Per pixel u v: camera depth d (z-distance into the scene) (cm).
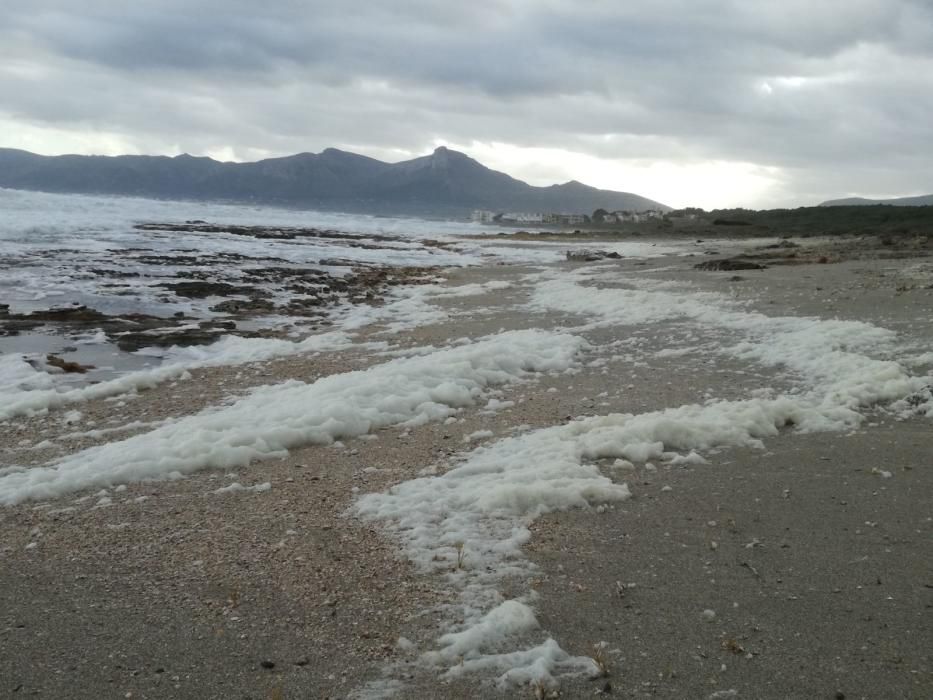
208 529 467
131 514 494
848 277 1639
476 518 475
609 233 5547
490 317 1378
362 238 4328
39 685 307
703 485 533
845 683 307
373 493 526
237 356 1055
